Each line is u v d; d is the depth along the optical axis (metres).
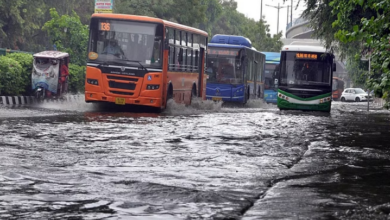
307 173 9.38
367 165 10.45
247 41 40.09
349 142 14.92
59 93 30.84
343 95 85.44
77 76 38.28
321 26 27.56
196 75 31.53
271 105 46.72
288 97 34.47
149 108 27.31
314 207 6.57
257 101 43.97
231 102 39.62
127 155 10.91
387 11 13.12
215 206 6.58
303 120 24.47
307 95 34.38
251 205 6.75
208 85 38.62
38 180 7.97
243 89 38.62
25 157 10.12
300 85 34.44
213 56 38.78
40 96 30.05
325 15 26.62
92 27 25.52
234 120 22.22
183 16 56.16
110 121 18.98
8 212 6.05
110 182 7.99
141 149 11.90
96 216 5.94
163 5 54.78
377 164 10.60
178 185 7.91
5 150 10.91
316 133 17.61
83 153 10.98
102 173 8.77
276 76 49.53
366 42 13.60
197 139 14.33
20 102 28.78
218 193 7.40
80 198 6.85
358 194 7.50
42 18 54.81
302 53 34.56
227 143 13.66
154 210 6.30
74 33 42.31
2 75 28.55
